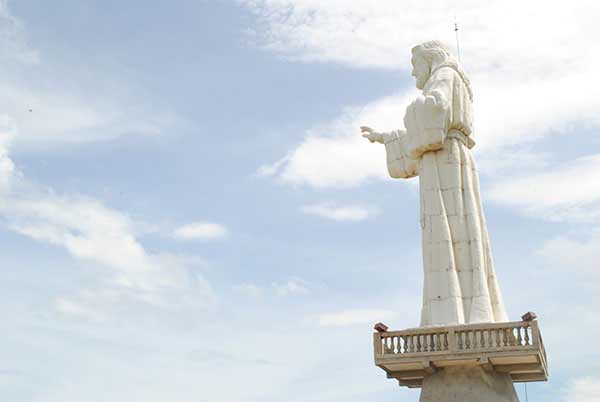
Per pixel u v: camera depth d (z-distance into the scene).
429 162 35.72
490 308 33.62
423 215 35.31
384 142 38.53
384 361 32.81
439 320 33.53
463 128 36.25
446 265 34.19
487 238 35.31
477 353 31.88
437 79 36.28
